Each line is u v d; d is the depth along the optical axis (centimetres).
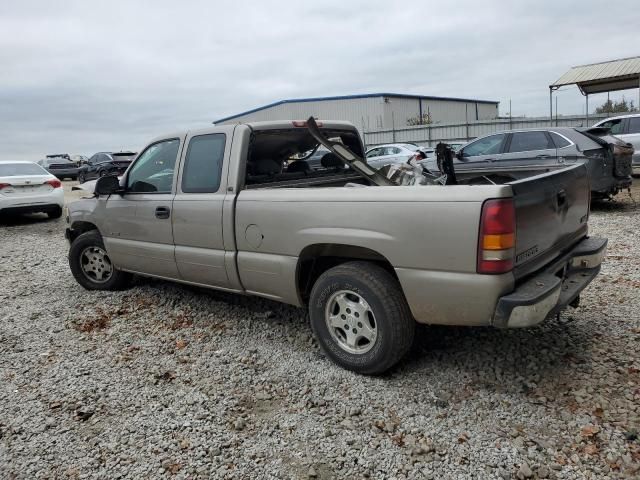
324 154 505
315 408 323
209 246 428
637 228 775
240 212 399
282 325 455
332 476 262
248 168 426
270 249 385
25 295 592
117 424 315
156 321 482
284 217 371
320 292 362
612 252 637
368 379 352
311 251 369
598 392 316
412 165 448
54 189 1227
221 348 416
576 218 388
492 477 254
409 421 302
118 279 561
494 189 288
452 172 418
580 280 365
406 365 366
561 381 332
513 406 310
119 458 282
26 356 419
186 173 447
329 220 347
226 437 297
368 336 346
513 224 290
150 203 474
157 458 281
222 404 332
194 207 432
